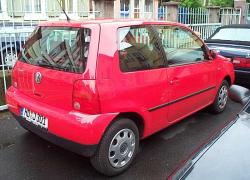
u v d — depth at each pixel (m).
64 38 4.03
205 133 5.36
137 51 4.16
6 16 9.71
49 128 3.92
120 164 4.07
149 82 4.23
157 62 4.41
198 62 5.28
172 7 11.87
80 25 3.89
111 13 9.79
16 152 4.62
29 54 4.41
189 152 4.71
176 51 4.84
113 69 3.80
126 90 3.92
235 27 8.61
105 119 3.71
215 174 2.36
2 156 4.51
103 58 3.73
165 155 4.61
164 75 4.48
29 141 4.96
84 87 3.63
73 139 3.71
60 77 3.84
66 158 4.48
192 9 12.61
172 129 5.49
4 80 6.12
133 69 4.05
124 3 15.82
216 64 5.77
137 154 4.61
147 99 4.23
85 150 3.71
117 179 4.00
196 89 5.24
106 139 3.81
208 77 5.55
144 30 4.34
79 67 3.72
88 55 3.70
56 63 3.96
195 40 5.34
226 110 6.47
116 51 3.87
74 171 4.17
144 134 4.35
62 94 3.83
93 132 3.64
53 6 12.09
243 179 2.28
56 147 4.78
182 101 4.93
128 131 4.07
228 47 7.92
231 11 15.12
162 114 4.56
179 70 4.77
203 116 6.12
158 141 5.03
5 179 3.98
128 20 4.23
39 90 4.11
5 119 5.80
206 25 12.81
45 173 4.12
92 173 4.12
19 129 5.39
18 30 6.64
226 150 2.62
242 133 2.85
